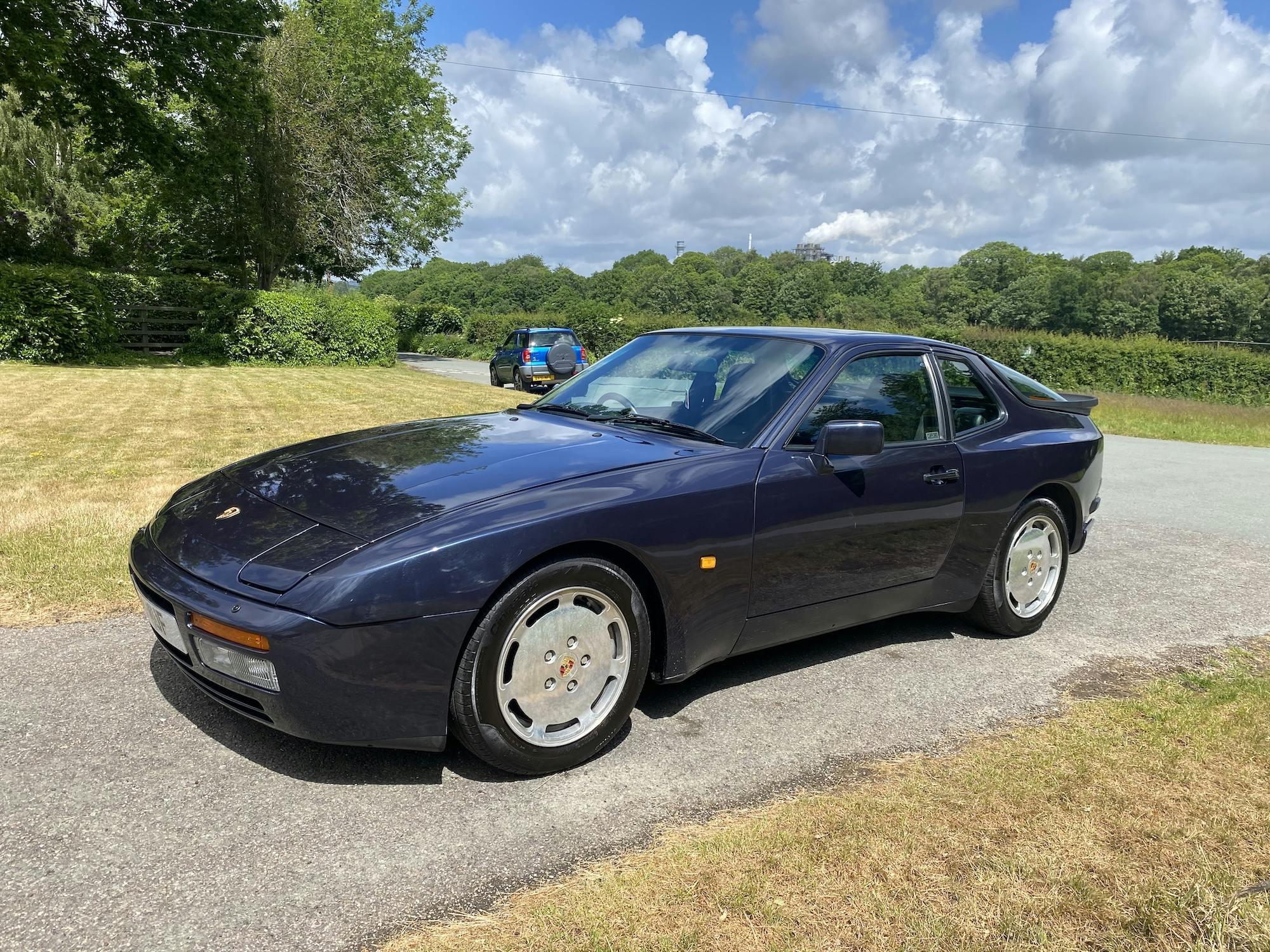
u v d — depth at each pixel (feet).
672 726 10.04
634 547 9.03
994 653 12.93
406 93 106.83
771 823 7.73
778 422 10.85
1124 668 12.43
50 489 20.13
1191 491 28.37
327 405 41.86
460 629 7.99
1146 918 6.34
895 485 11.44
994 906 6.49
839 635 13.55
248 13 74.54
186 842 7.30
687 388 12.02
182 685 10.33
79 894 6.55
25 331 58.90
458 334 131.75
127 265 99.76
